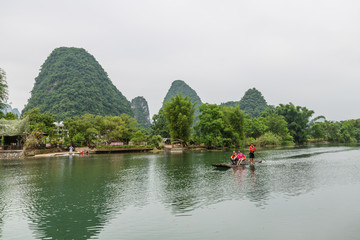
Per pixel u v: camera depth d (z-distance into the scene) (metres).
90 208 13.93
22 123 53.94
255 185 18.98
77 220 12.08
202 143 78.50
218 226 10.95
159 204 14.43
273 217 11.95
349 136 139.62
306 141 127.62
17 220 12.20
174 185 19.72
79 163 38.03
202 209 13.31
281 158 40.88
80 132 71.75
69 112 178.88
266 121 113.56
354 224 11.00
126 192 17.62
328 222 11.28
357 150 60.59
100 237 10.09
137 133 81.88
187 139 75.94
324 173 24.33
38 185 20.59
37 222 11.90
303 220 11.53
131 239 9.83
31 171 29.00
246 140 91.56
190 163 36.00
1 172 28.28
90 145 73.62
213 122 73.44
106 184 20.69
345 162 33.81
